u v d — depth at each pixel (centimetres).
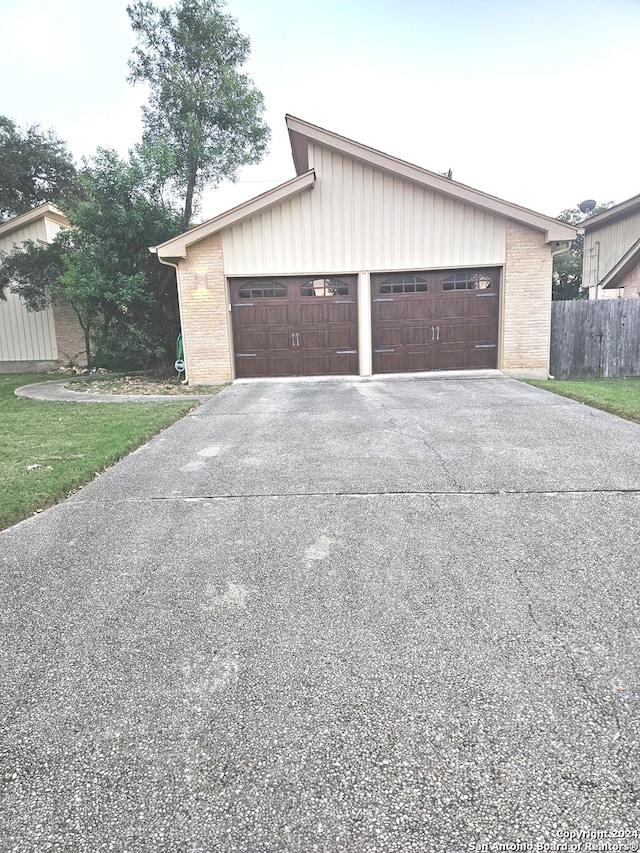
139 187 1099
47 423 686
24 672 202
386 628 224
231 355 1069
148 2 1280
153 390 1017
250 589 260
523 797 144
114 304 1137
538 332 1047
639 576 260
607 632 216
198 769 156
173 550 306
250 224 1023
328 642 216
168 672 200
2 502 379
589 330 1080
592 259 1839
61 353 1606
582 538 304
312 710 179
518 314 1043
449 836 134
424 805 142
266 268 1034
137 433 600
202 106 1329
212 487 416
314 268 1035
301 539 315
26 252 1454
